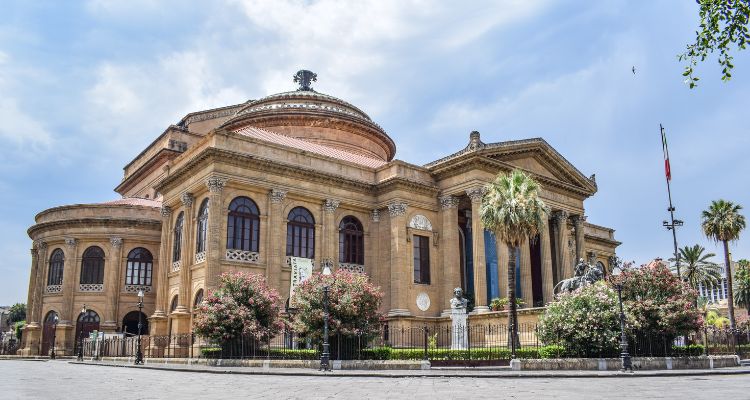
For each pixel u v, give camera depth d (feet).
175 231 146.72
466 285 160.25
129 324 162.50
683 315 100.37
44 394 53.21
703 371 85.46
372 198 154.40
